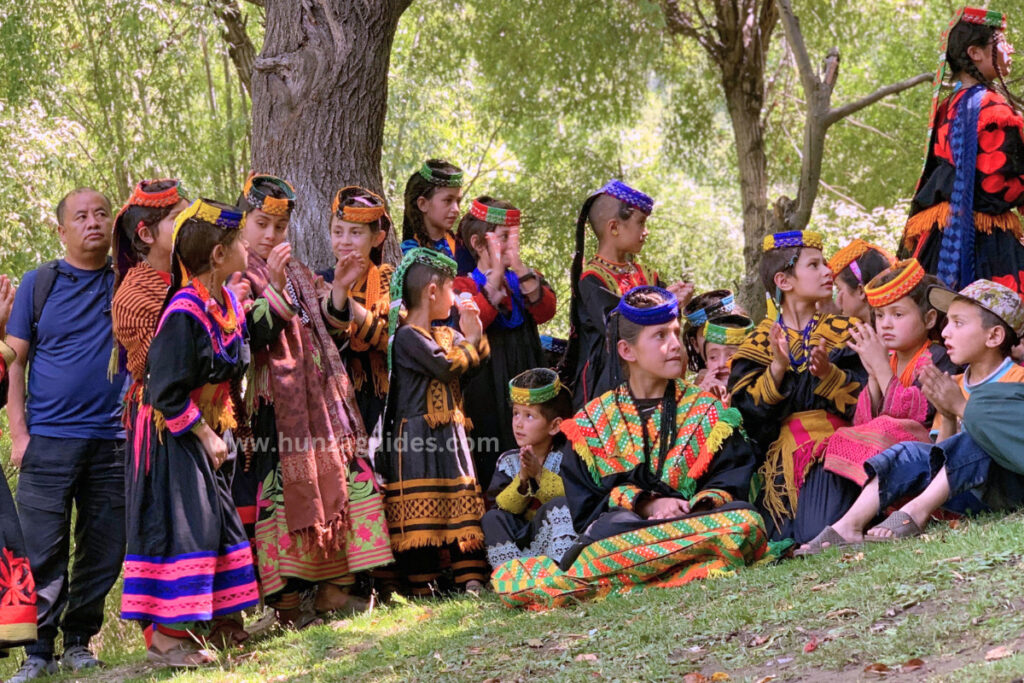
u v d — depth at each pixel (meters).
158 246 6.48
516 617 5.89
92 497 7.04
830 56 16.39
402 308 7.11
